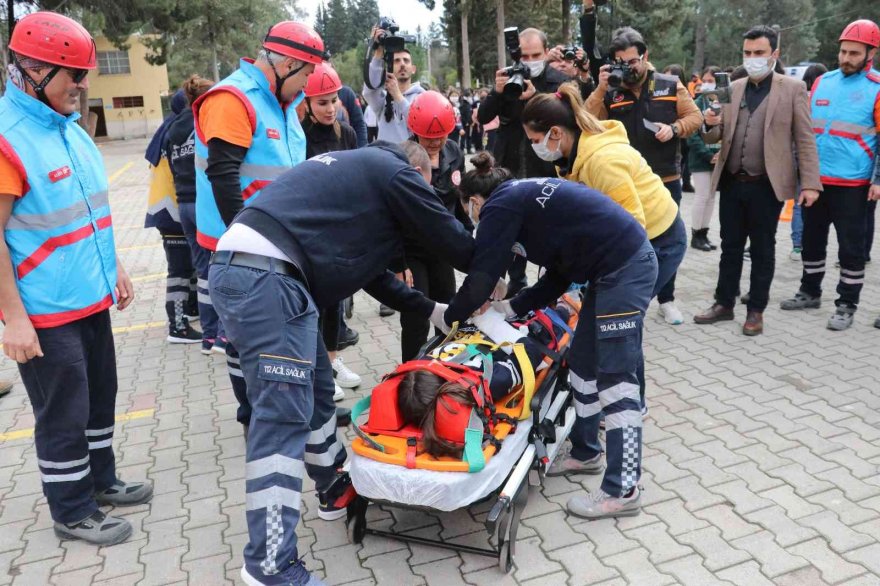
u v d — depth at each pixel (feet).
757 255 17.21
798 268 23.43
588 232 9.56
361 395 15.29
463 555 9.98
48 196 9.59
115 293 10.91
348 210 8.71
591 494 10.85
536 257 10.02
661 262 11.97
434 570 9.68
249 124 11.22
